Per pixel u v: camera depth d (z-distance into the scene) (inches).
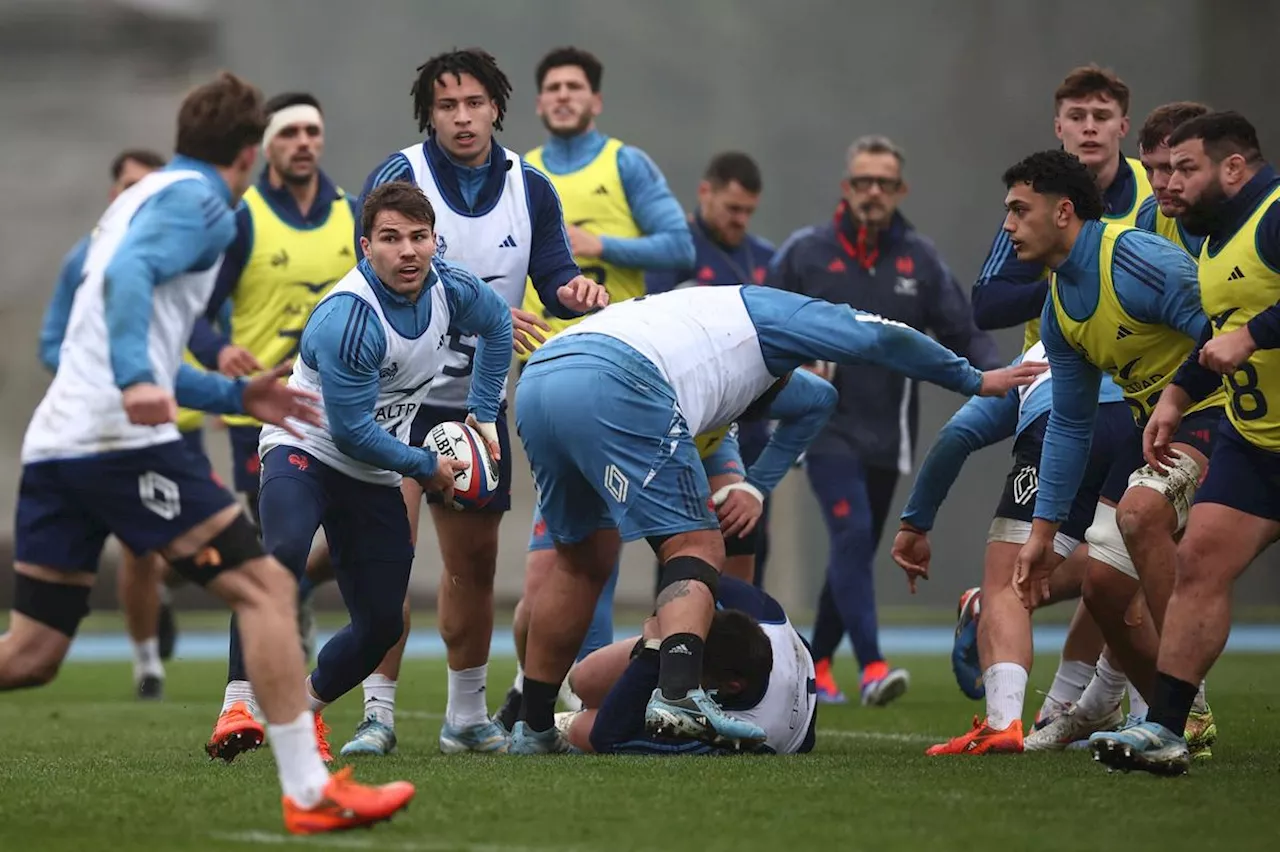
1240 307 723.4
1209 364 681.0
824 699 1365.7
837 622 1369.3
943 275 1407.5
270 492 799.1
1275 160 2847.0
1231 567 717.3
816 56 2950.3
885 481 1408.7
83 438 609.9
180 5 2876.5
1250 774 737.6
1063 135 993.5
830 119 2952.8
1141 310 779.4
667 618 775.1
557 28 2938.0
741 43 2957.7
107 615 2640.3
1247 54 2866.6
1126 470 871.7
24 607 632.4
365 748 889.5
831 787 685.9
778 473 898.1
